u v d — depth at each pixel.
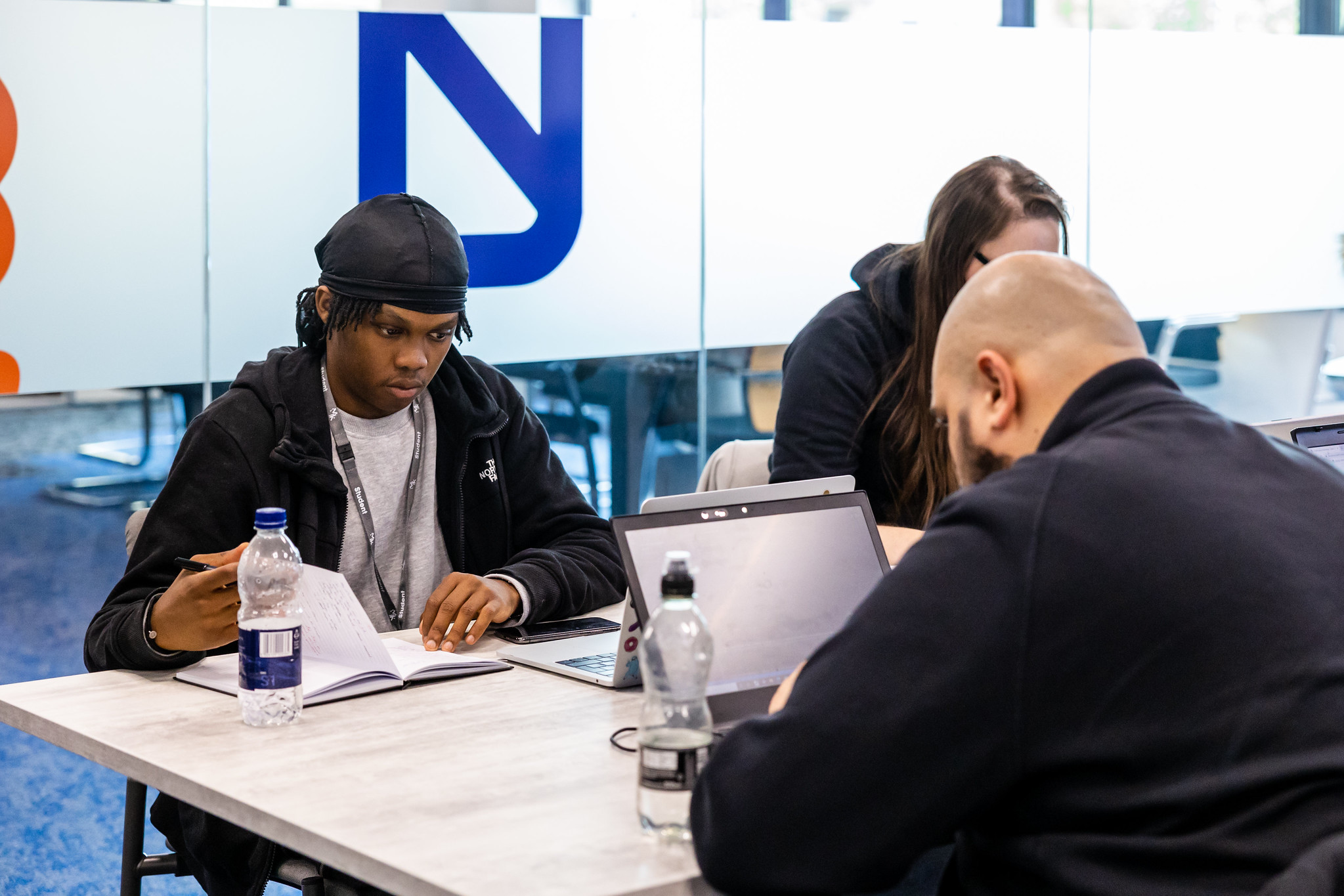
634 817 1.13
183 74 3.05
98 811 2.97
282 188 3.18
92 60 2.95
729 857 0.98
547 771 1.25
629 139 3.65
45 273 2.92
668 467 3.80
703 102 3.75
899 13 4.01
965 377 1.16
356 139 3.27
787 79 3.86
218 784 1.20
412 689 1.55
